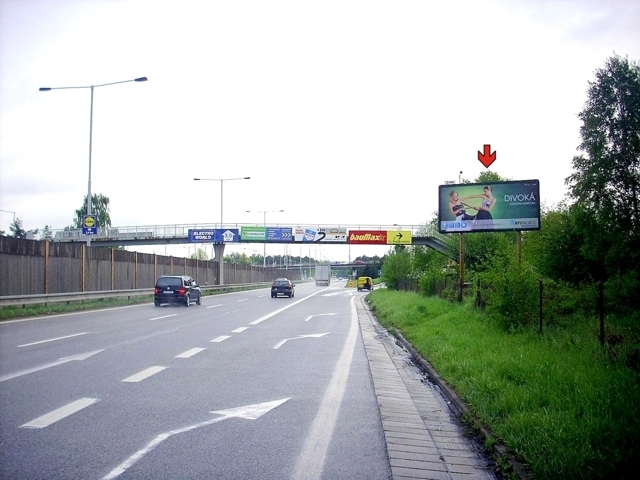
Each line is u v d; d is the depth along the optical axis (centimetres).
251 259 14400
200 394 895
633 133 1709
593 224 1764
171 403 828
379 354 1472
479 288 2042
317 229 5397
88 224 3156
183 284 3284
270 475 547
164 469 555
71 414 750
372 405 868
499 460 585
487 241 3222
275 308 3303
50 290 2753
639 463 513
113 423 712
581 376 848
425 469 581
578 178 1806
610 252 1670
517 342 1271
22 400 823
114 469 551
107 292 3192
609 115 1734
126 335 1703
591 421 624
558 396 761
